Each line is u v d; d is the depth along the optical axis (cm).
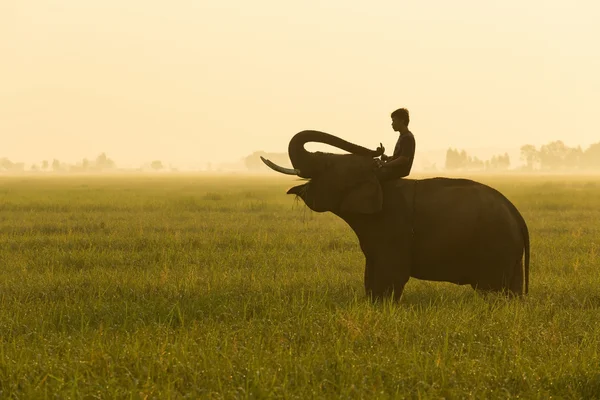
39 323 2764
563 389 2044
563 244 5569
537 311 2959
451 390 1962
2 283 3709
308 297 3195
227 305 3047
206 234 6256
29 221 7750
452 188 3209
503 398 1958
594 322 2864
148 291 3434
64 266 4406
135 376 2091
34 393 1903
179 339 2445
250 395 1884
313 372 2100
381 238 3153
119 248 5372
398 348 2341
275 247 5234
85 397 1912
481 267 3153
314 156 3161
